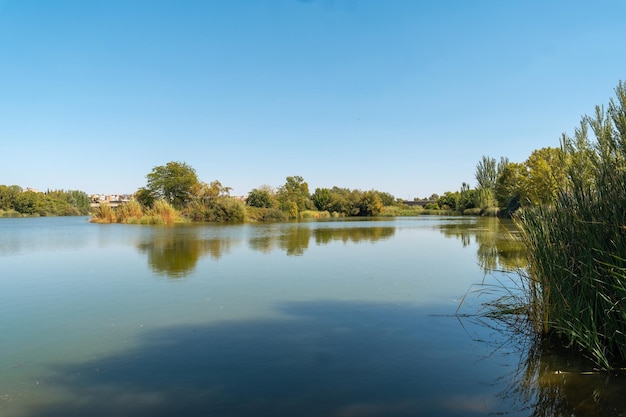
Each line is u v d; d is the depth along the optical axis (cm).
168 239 1991
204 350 517
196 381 429
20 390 411
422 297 791
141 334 578
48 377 441
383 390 410
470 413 368
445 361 484
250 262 1230
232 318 655
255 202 5328
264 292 833
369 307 720
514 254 1385
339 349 520
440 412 369
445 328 604
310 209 7062
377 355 501
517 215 673
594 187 559
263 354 504
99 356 499
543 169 2842
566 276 529
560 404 383
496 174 7131
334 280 953
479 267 1125
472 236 2162
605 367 465
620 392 405
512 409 374
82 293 827
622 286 457
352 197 7131
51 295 811
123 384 424
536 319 587
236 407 376
